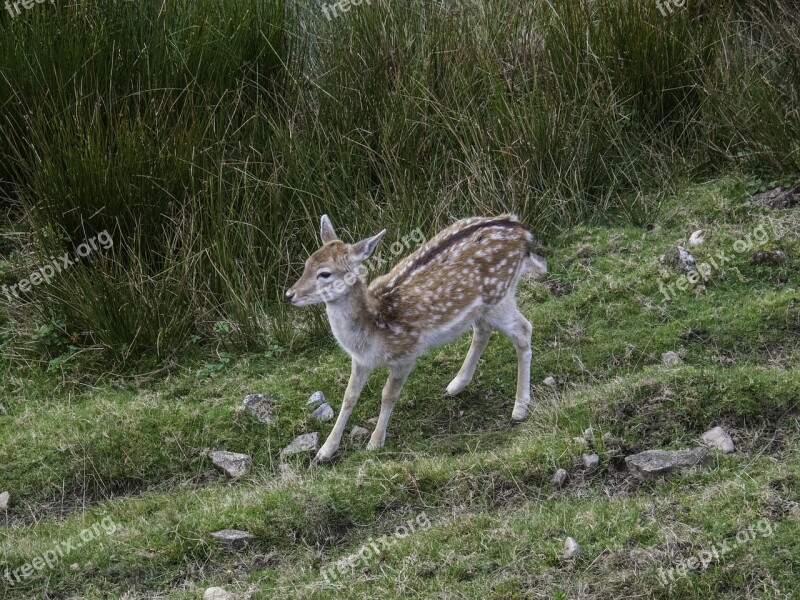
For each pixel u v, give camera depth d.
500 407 14.02
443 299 13.15
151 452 13.41
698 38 18.16
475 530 11.34
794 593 10.07
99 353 15.01
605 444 12.41
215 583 11.20
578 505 11.62
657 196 17.38
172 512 12.09
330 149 17.55
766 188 16.97
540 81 18.30
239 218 16.39
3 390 14.68
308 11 19.23
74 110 16.78
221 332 15.41
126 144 15.94
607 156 17.84
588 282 15.70
